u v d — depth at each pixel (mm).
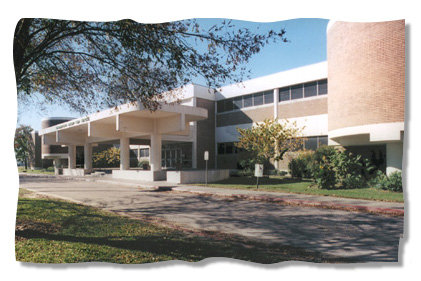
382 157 13523
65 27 6898
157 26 6293
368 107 11289
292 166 18984
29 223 6285
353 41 11938
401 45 10406
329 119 14000
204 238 5523
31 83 8367
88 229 5957
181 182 16547
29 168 39750
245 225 6695
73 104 8688
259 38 5992
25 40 6027
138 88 7918
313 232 6094
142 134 21234
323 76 20781
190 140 27359
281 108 23391
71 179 23312
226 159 27891
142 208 8969
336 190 11836
